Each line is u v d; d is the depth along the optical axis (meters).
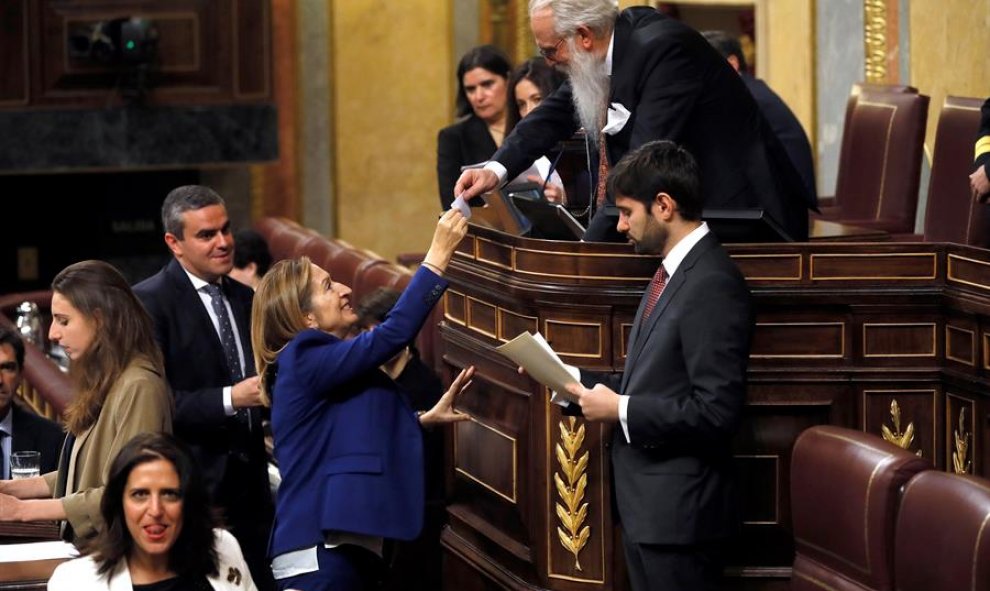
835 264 4.62
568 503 4.76
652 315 4.32
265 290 4.66
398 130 11.51
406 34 11.45
